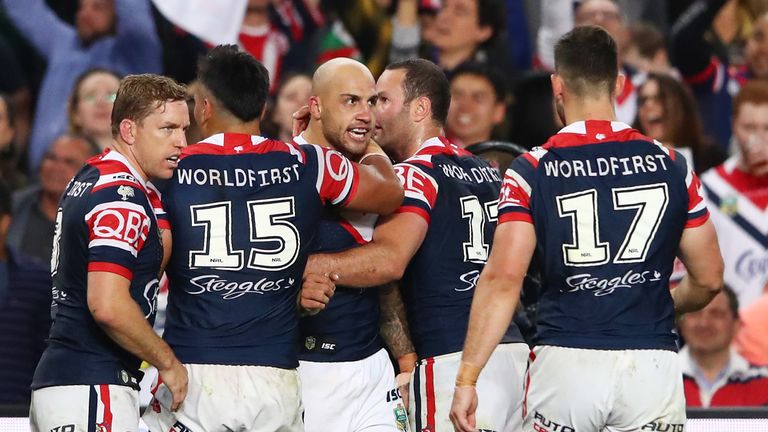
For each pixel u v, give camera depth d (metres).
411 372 16.86
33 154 25.78
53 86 26.06
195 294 14.42
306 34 26.58
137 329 13.65
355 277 15.25
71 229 13.99
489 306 13.90
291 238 14.54
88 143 24.67
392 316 16.77
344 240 15.67
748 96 24.08
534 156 14.23
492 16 26.17
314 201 14.72
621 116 25.53
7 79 26.08
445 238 16.11
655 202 14.00
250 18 25.97
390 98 16.81
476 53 26.28
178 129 14.29
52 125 25.81
